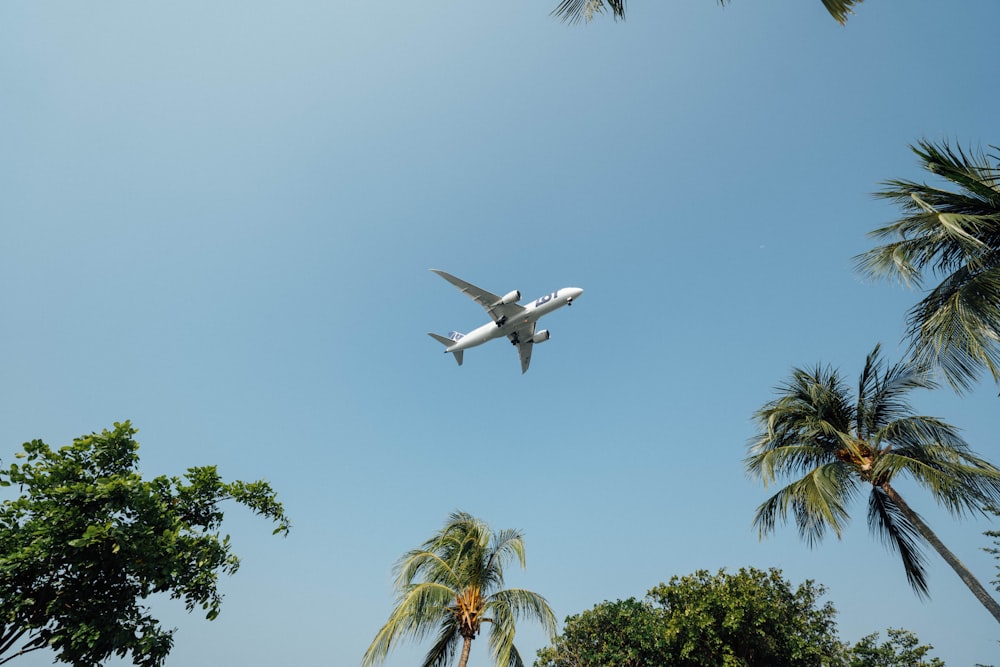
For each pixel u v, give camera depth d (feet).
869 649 81.92
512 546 63.41
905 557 58.85
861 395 61.93
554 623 57.47
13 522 31.01
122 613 31.27
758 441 64.03
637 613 92.89
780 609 82.12
